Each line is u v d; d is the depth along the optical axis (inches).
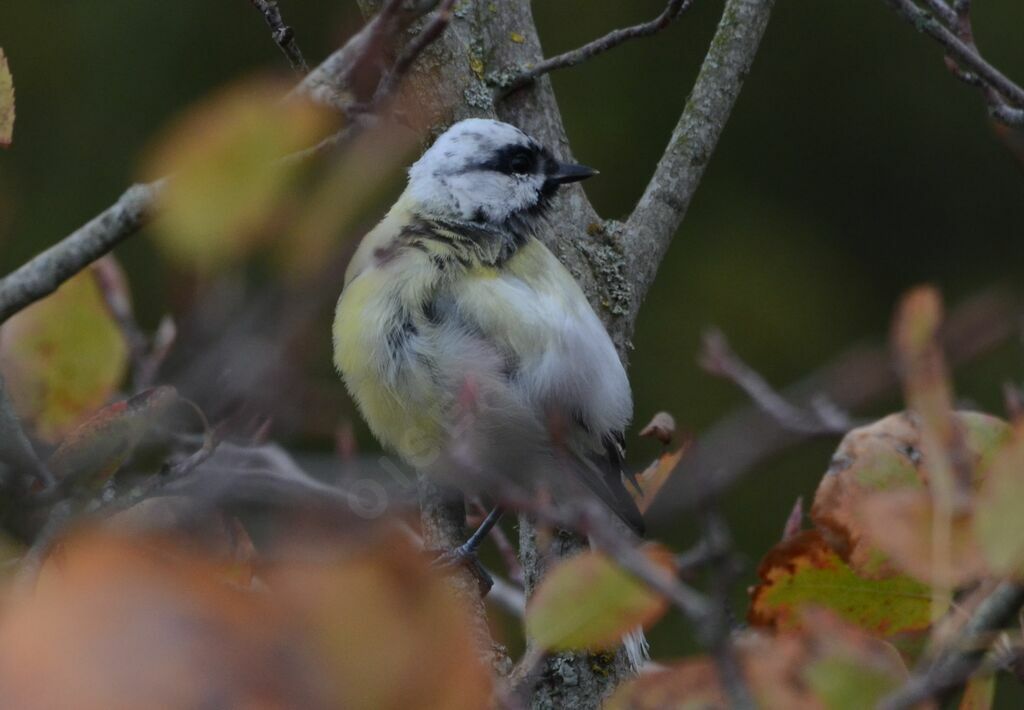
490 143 106.7
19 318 104.0
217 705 40.1
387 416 106.4
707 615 68.6
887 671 78.4
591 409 106.2
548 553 105.2
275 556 47.9
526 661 92.7
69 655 39.3
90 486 102.7
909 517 89.1
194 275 52.0
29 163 114.6
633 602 70.1
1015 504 81.7
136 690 39.3
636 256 106.9
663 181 107.0
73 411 104.0
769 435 104.6
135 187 102.7
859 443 102.7
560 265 106.7
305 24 114.3
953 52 105.8
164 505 103.0
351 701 41.7
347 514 50.6
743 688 67.7
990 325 103.3
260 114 50.1
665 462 103.4
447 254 106.5
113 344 104.1
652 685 79.4
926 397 88.0
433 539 106.2
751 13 107.2
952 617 87.1
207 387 97.3
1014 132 106.1
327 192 52.3
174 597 40.9
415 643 42.9
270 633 41.5
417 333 106.3
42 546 85.5
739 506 113.7
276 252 52.1
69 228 114.3
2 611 40.8
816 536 102.8
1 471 102.7
